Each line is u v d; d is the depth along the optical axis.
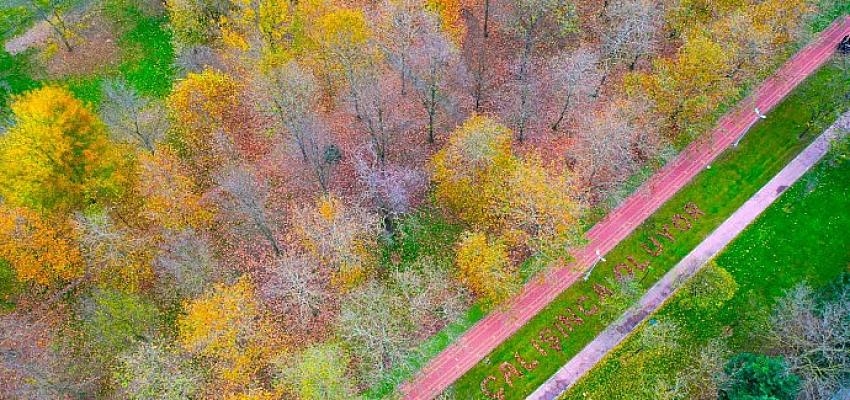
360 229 65.56
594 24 78.88
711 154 74.19
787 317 61.38
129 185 68.25
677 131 74.56
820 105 75.44
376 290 63.94
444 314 65.44
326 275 64.62
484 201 65.19
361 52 67.00
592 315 66.00
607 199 71.38
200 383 60.09
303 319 64.81
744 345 64.69
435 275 65.50
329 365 57.59
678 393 60.38
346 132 75.69
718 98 68.75
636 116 68.06
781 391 56.12
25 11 87.44
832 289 62.22
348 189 72.19
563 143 74.56
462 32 76.06
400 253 68.88
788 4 68.88
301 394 57.56
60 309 66.81
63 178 64.44
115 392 62.19
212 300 59.47
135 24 86.62
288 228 70.19
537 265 65.19
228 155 73.38
